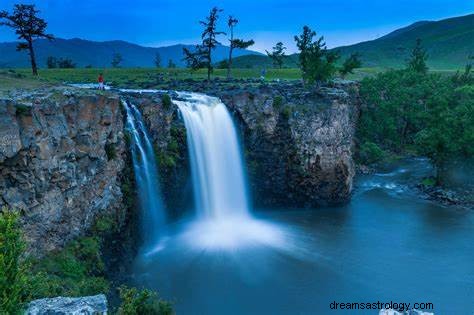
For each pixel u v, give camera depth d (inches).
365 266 1750.7
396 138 3814.0
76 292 1180.5
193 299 1494.8
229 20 3703.3
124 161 1786.4
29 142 1240.8
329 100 2576.3
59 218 1370.6
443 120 2758.4
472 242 2000.5
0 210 1175.6
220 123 2374.5
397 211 2469.2
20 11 2544.3
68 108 1433.3
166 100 2057.1
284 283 1609.3
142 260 1785.2
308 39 3147.1
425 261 1798.7
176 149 2108.8
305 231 2161.7
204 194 2265.0
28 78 2073.1
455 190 2741.1
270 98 2491.4
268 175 2549.2
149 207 1968.5
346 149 2632.9
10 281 812.0
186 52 3479.3
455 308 1445.6
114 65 7381.9
